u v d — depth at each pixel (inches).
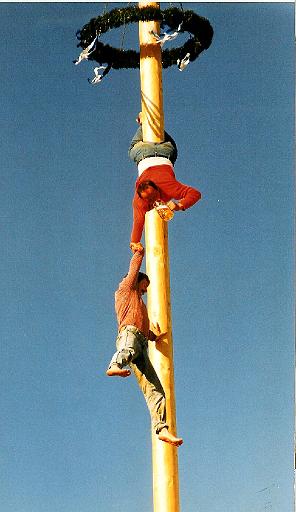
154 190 375.6
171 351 383.2
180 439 349.7
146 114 400.2
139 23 410.6
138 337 358.0
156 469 374.9
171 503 371.6
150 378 359.6
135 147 391.9
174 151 393.1
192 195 373.4
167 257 390.9
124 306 362.9
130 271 366.9
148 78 404.2
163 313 384.5
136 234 374.6
